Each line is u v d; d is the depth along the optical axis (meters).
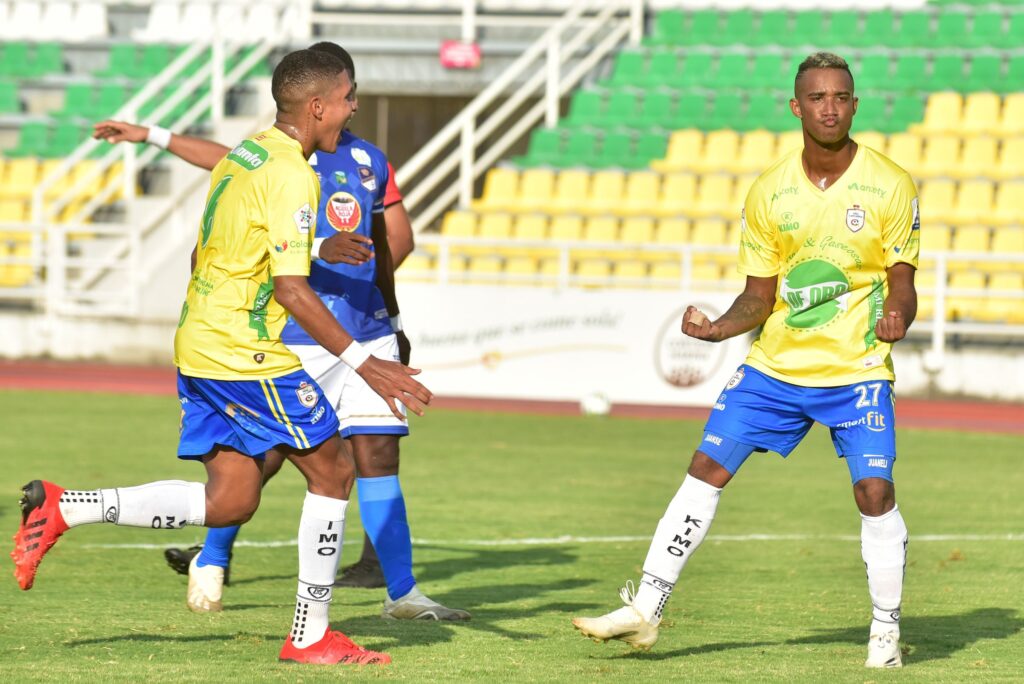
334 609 21.56
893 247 17.69
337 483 17.22
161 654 17.48
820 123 17.38
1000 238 68.44
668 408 58.50
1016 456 44.50
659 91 81.12
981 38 82.56
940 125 76.38
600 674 16.80
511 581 24.02
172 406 54.59
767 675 16.92
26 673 16.25
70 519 16.62
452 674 16.66
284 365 16.91
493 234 73.88
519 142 90.94
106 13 94.94
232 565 25.27
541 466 40.31
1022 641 19.47
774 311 18.23
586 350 56.97
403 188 92.69
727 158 77.06
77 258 74.62
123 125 22.78
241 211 16.61
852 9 84.75
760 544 28.45
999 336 64.94
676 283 66.00
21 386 60.78
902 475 39.97
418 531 29.47
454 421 52.62
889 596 17.58
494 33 88.06
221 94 79.88
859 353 17.78
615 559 26.36
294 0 89.31
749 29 85.56
